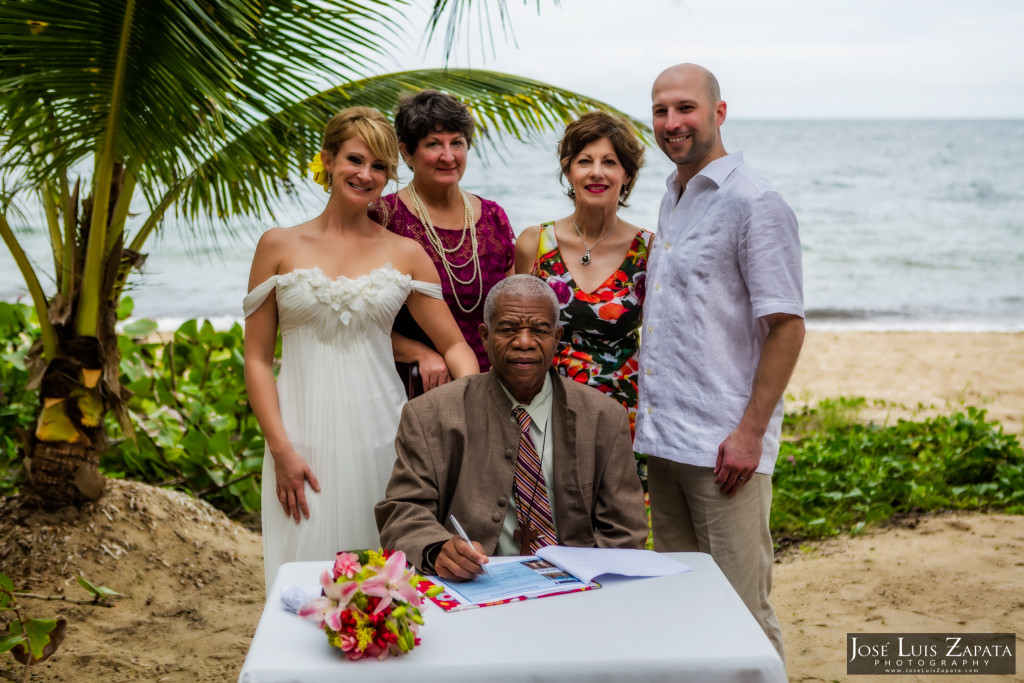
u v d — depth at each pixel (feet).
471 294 11.81
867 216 116.67
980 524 17.97
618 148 11.14
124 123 10.84
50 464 14.28
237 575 14.90
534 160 147.74
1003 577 15.01
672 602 6.99
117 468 19.02
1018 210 123.85
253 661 6.03
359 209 10.43
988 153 225.56
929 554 16.28
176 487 18.63
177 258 73.46
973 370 35.76
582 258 11.43
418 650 6.16
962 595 14.33
